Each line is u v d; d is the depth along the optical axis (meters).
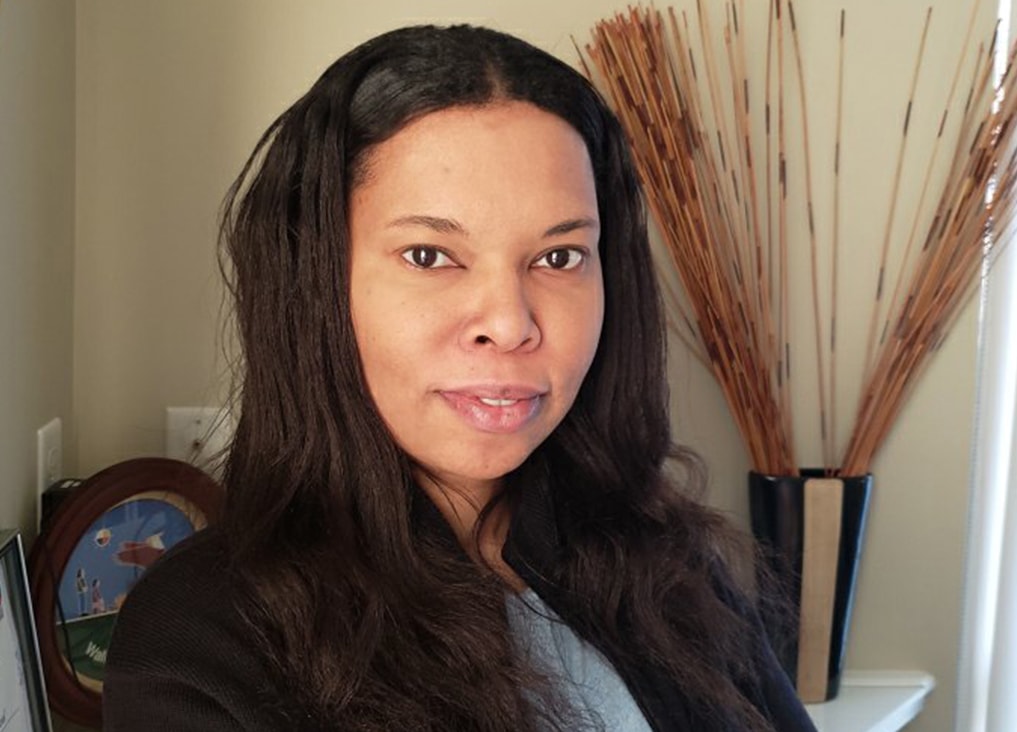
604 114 0.89
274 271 0.82
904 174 1.41
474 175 0.74
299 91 1.31
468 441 0.78
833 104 1.40
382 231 0.76
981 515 1.48
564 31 1.35
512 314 0.75
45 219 1.18
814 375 1.43
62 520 1.11
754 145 1.39
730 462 1.43
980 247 1.37
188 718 0.74
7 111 1.04
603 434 0.96
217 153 1.30
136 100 1.29
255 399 0.83
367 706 0.76
